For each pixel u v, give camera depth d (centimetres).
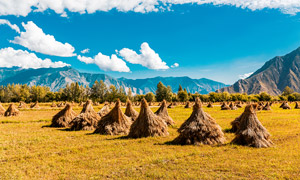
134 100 12125
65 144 1216
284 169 780
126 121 1655
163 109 2139
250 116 1192
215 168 800
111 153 1020
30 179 716
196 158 923
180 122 2264
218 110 4125
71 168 818
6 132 1600
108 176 740
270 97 13125
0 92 11412
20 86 12500
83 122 1798
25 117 2725
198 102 1301
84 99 11719
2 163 881
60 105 5778
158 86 12044
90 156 973
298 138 1302
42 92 11669
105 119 1647
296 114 3005
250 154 978
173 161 889
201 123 1227
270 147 1095
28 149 1105
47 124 2117
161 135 1438
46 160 916
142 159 906
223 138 1257
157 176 730
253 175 733
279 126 1809
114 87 11338
